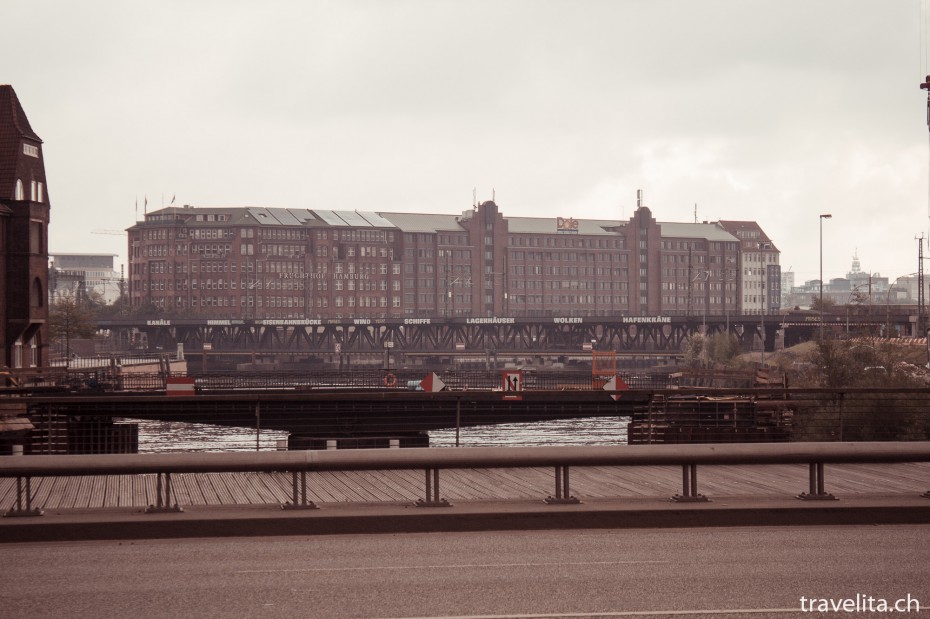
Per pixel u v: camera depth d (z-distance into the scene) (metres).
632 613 9.37
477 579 10.69
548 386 68.00
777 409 32.53
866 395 31.75
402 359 157.00
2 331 69.88
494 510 13.63
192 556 11.90
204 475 18.16
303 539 12.93
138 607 9.57
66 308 120.50
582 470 18.84
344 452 13.45
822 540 12.88
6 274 70.69
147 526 12.95
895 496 15.05
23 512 13.20
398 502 14.16
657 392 21.97
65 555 11.97
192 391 37.06
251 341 175.25
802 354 116.19
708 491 15.90
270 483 17.11
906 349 74.19
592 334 162.12
